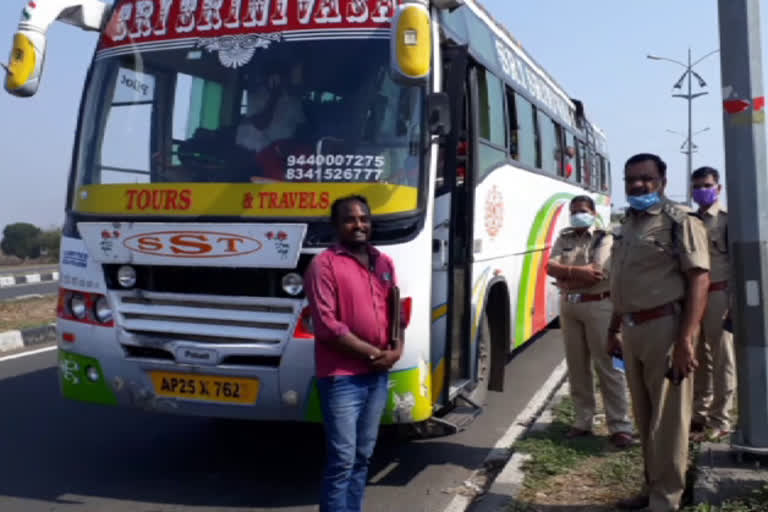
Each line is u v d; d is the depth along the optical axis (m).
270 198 5.23
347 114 5.40
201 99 5.64
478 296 6.68
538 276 9.45
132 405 5.41
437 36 5.73
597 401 7.81
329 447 4.35
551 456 5.97
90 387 5.54
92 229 5.49
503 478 5.57
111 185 5.65
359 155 5.28
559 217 10.76
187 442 6.80
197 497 5.51
